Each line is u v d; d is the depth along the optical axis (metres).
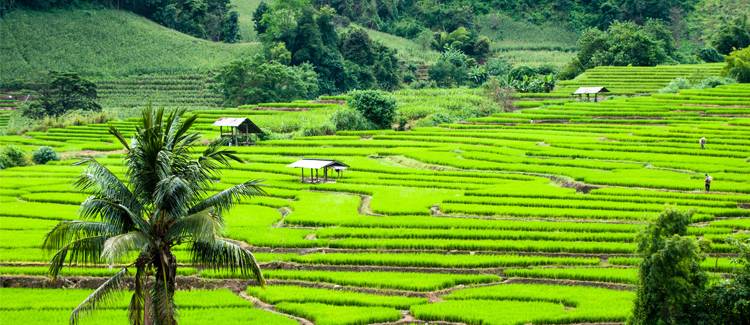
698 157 109.19
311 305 59.91
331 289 64.81
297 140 132.62
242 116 162.25
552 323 55.59
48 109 174.88
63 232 45.00
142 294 47.19
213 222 44.53
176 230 45.41
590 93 176.25
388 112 149.50
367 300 61.03
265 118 156.88
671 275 47.31
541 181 101.25
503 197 92.69
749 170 101.00
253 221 84.75
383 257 71.06
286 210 91.50
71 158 125.81
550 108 151.62
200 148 124.19
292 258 71.38
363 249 75.12
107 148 132.75
